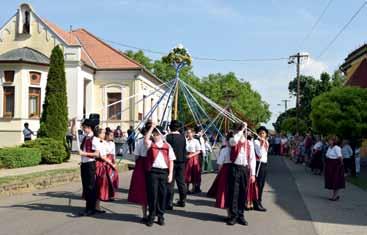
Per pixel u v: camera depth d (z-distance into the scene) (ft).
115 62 105.81
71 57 93.09
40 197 38.14
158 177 27.68
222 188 28.91
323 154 64.13
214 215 31.27
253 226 28.04
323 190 46.70
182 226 27.53
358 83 87.20
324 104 66.64
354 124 64.49
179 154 33.91
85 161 30.17
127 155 83.30
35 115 88.53
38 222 27.76
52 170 49.93
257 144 33.94
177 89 49.26
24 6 95.35
